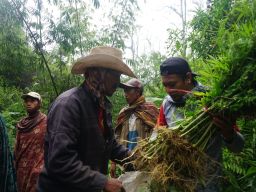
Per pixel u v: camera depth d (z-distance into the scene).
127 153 2.76
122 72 2.44
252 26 2.33
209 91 2.36
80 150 2.42
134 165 2.46
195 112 2.36
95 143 2.46
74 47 8.55
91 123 2.43
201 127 2.34
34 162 5.05
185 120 2.39
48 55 9.14
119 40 8.81
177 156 2.32
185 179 2.33
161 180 2.31
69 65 9.16
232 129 2.33
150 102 4.65
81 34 8.83
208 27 4.21
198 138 2.35
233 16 3.25
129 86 4.56
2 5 8.54
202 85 2.51
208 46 4.18
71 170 2.26
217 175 2.42
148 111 4.53
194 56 4.26
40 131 5.12
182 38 4.73
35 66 9.41
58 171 2.26
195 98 2.43
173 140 2.31
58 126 2.30
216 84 2.27
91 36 8.96
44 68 9.28
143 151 2.47
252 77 2.18
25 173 5.07
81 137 2.41
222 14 3.96
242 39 2.24
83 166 2.30
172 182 2.34
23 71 9.97
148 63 8.28
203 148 2.33
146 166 2.41
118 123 4.70
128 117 4.63
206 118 2.32
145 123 4.47
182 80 2.54
